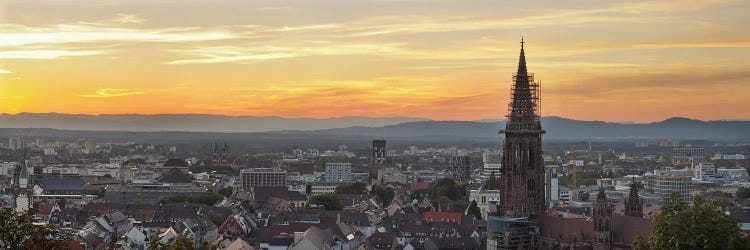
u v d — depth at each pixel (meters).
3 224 164.88
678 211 173.00
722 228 167.00
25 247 166.12
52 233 169.62
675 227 169.25
